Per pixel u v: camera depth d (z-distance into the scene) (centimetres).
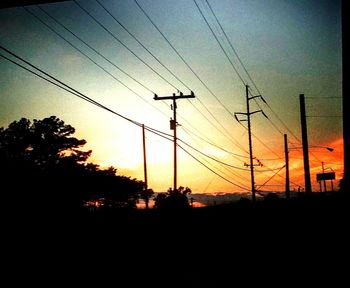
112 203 4734
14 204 3278
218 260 1486
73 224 2377
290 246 1683
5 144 4316
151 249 1836
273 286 934
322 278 950
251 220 2641
